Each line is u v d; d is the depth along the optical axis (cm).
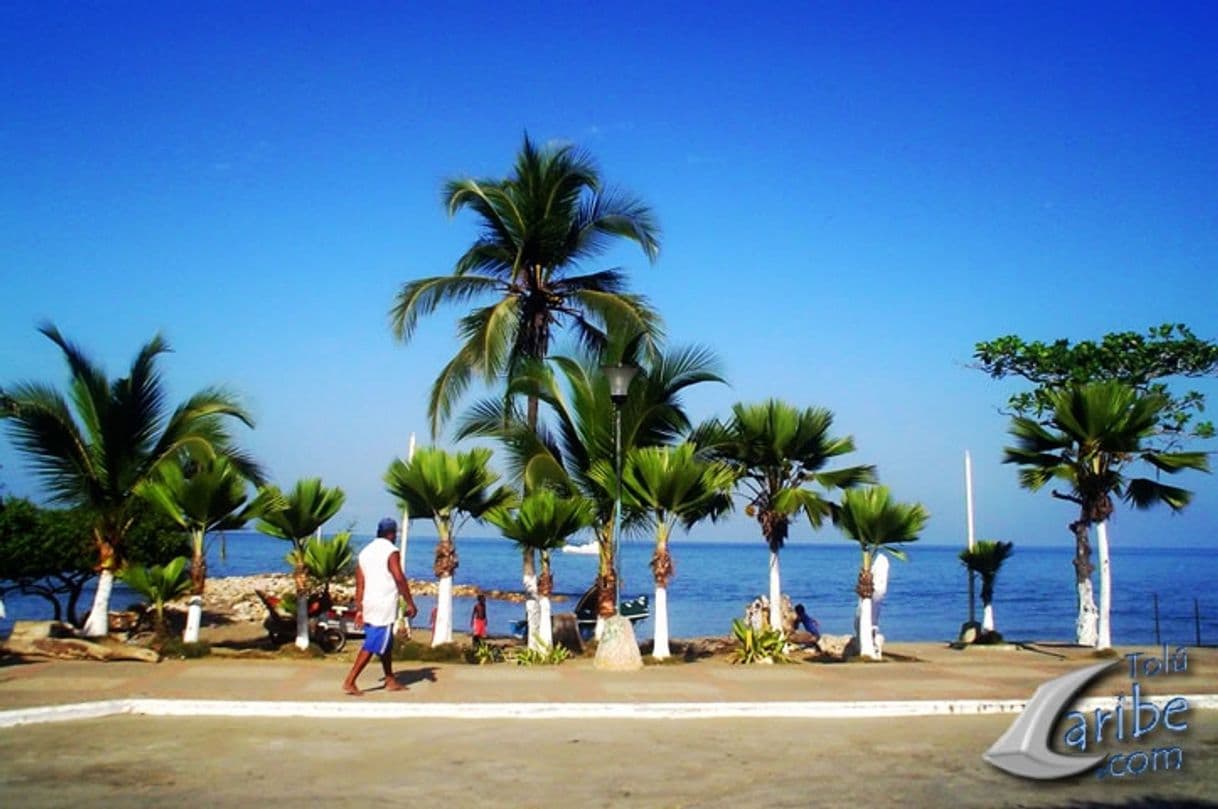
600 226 2245
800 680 1305
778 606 1892
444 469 1634
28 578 2325
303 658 1548
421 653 1594
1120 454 1897
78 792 708
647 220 2241
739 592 6191
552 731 973
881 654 1766
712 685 1243
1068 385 2086
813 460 1908
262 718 1007
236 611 3541
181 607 3300
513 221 2214
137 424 1731
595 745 905
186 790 719
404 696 1097
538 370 1905
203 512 1541
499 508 1730
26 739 886
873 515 1691
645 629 3484
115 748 855
